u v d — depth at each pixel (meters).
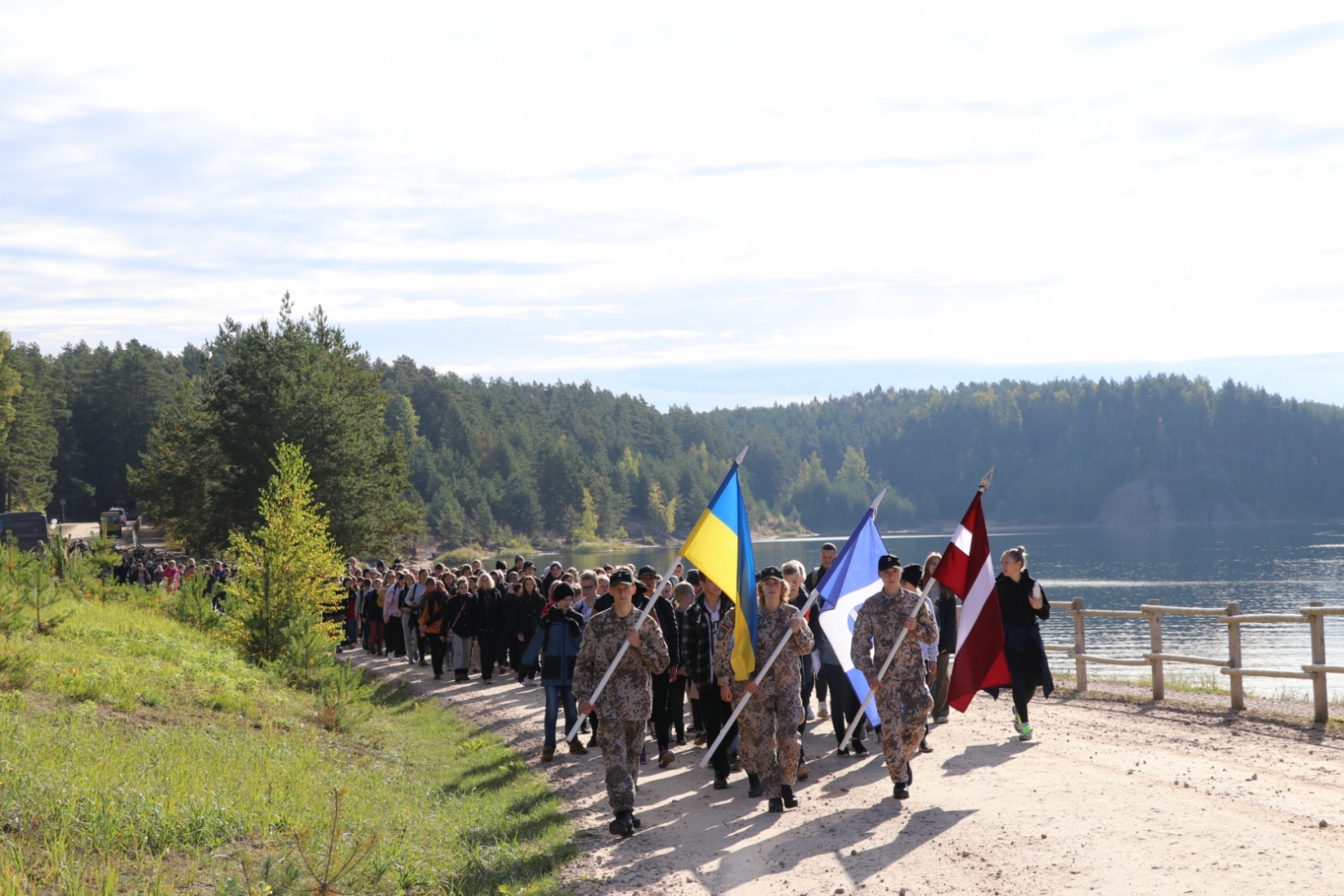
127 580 29.45
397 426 143.50
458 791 10.12
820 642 11.25
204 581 20.97
